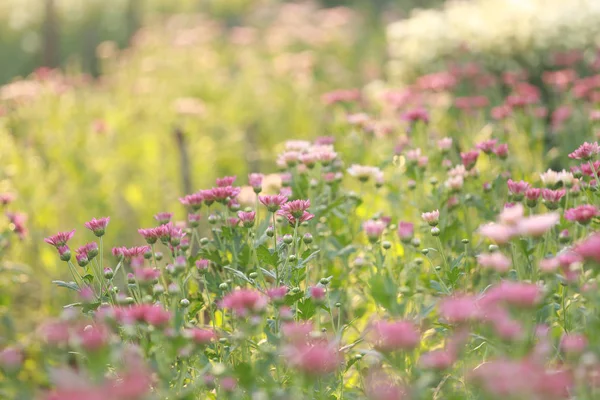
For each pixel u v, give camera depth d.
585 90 6.83
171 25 16.11
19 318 5.82
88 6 17.55
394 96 7.61
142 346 3.12
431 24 11.15
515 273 3.61
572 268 2.99
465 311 2.61
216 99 11.34
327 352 2.51
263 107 10.66
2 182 6.67
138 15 18.70
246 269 3.96
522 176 5.02
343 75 12.72
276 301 3.15
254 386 2.91
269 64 12.95
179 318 3.01
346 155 6.41
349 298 4.48
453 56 10.76
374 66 12.75
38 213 6.87
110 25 17.95
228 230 3.95
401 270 4.26
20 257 6.32
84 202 7.48
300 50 14.84
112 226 7.02
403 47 11.25
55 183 7.63
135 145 8.73
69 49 17.00
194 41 13.90
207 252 3.99
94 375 2.57
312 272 4.56
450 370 3.22
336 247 4.55
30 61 16.19
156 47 13.98
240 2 21.33
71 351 3.41
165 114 9.83
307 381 2.57
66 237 3.61
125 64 12.85
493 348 3.08
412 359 3.31
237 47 15.00
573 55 8.99
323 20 17.09
